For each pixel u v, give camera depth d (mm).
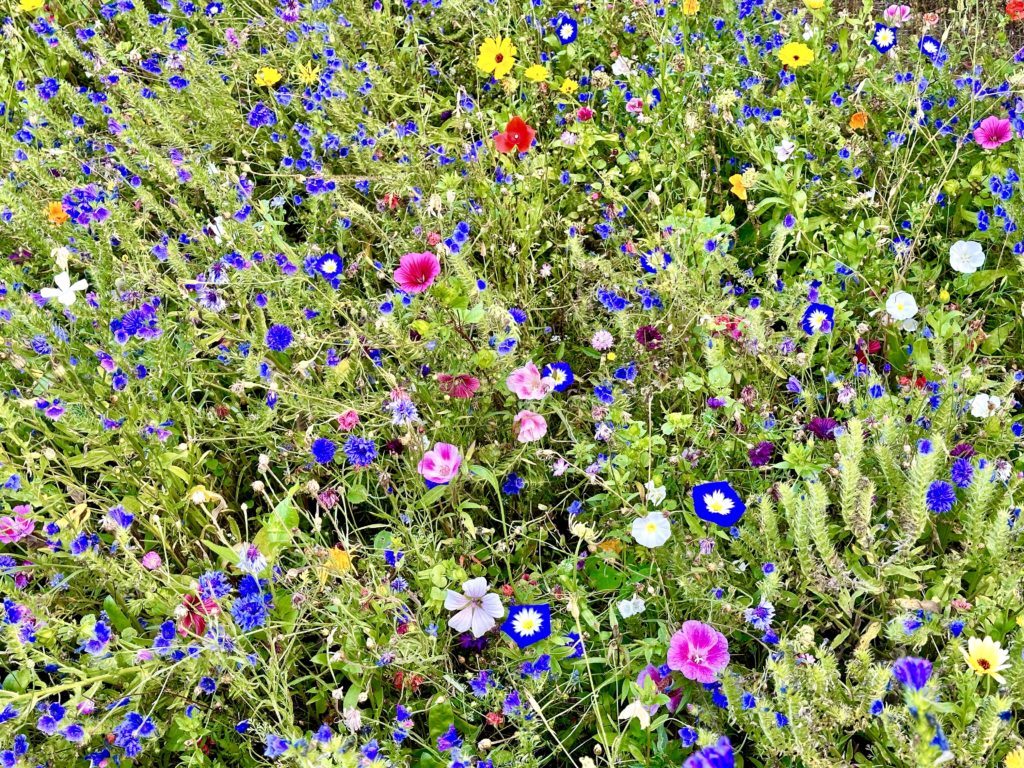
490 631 1204
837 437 1159
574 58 1899
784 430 1319
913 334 1445
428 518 1272
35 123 1775
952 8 1952
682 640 1072
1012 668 990
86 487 1312
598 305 1498
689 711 1097
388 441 1351
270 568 1158
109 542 1308
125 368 1330
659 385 1341
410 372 1380
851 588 1133
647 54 1877
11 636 1051
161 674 1121
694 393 1392
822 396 1398
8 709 1039
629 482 1260
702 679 1058
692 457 1272
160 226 1717
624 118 1817
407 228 1629
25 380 1438
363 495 1285
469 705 1153
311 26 1906
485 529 1276
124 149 1789
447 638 1194
